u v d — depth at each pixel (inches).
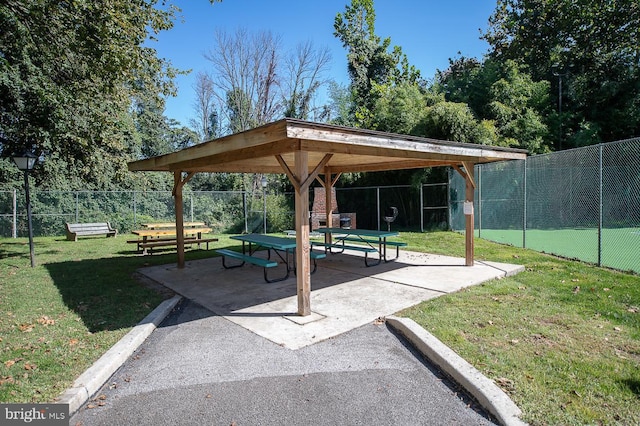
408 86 691.4
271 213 657.6
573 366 119.3
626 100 670.5
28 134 363.3
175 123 1079.0
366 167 365.1
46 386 113.7
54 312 189.6
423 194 615.5
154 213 664.4
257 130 161.0
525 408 97.4
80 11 286.0
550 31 760.3
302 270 179.2
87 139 376.8
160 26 363.6
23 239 537.0
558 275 245.3
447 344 137.4
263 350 143.1
